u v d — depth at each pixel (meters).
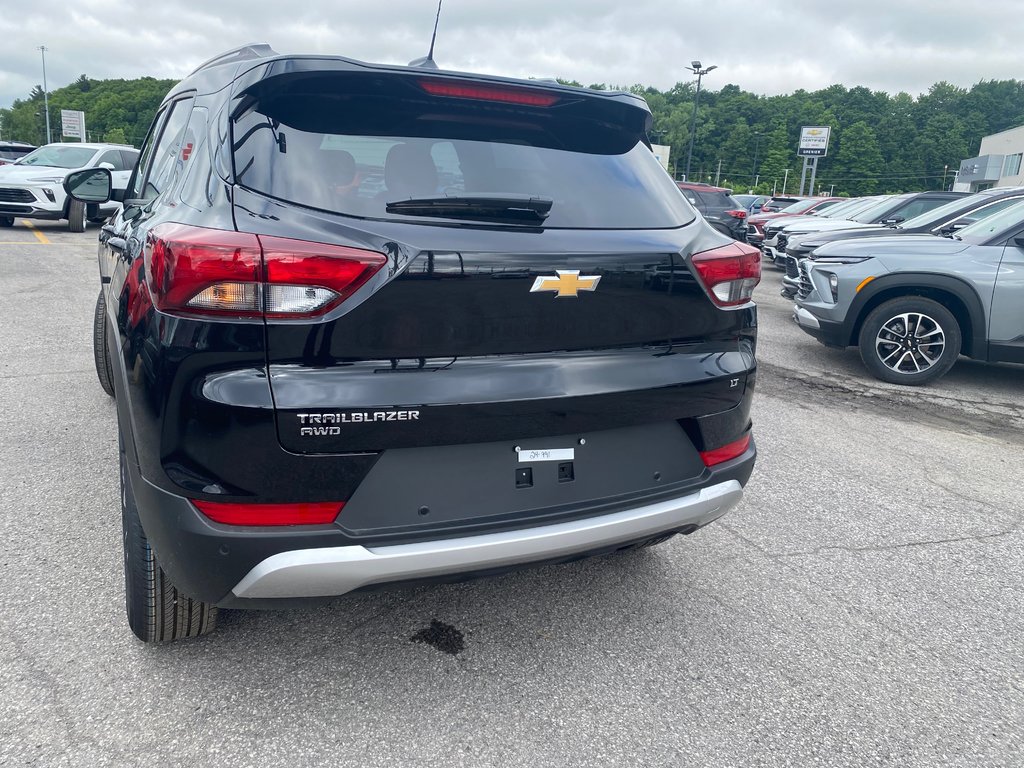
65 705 2.08
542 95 2.27
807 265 6.98
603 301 2.07
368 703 2.16
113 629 2.43
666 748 2.05
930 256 6.14
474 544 1.94
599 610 2.72
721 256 2.30
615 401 2.11
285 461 1.77
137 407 1.87
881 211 12.68
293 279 1.72
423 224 1.90
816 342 8.12
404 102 2.15
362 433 1.81
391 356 1.84
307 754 1.96
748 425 2.51
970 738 2.15
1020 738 2.16
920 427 5.18
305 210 1.85
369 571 1.85
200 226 1.80
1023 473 4.35
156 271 1.78
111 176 3.90
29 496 3.37
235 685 2.21
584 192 2.24
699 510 2.30
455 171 2.11
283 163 1.93
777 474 4.19
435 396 1.87
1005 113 137.12
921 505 3.83
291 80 2.01
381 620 2.59
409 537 1.89
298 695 2.18
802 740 2.11
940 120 130.88
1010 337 5.97
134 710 2.08
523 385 1.97
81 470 3.67
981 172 63.38
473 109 2.24
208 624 2.33
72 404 4.64
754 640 2.58
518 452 2.03
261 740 2.00
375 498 1.87
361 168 1.98
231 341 1.73
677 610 2.75
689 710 2.21
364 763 1.94
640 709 2.21
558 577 2.95
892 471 4.30
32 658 2.27
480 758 1.98
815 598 2.88
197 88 2.70
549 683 2.30
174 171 2.49
